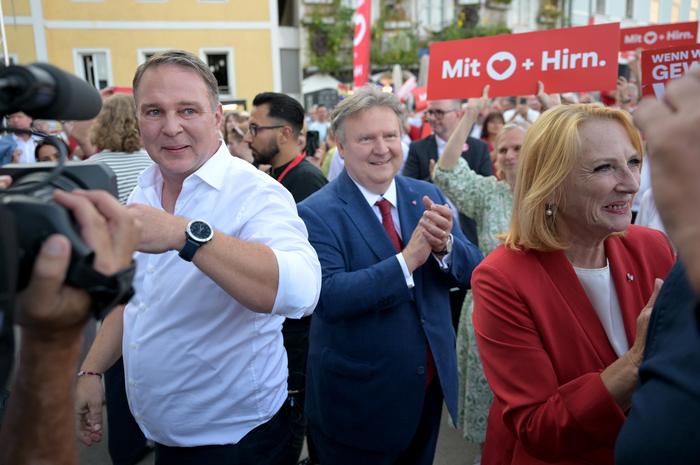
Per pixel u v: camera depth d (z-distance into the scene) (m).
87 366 1.80
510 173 2.73
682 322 0.87
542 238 1.41
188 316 1.57
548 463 1.40
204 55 18.50
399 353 1.97
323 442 2.12
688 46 2.88
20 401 0.75
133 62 17.73
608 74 3.14
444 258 2.04
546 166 1.39
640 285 1.48
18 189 0.77
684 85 0.64
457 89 3.50
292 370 2.97
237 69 18.75
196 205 1.60
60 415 0.76
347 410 2.01
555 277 1.42
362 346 1.96
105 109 3.11
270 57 18.91
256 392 1.65
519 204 1.47
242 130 5.03
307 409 2.21
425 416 2.14
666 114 0.64
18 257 0.66
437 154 4.88
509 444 1.55
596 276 1.46
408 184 2.27
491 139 6.48
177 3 17.86
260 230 1.50
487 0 24.11
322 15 23.23
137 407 1.69
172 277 1.58
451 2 24.09
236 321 1.59
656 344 0.93
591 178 1.35
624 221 1.38
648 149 0.64
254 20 18.56
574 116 1.38
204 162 1.62
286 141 3.38
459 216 3.88
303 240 1.53
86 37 17.23
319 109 13.33
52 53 17.00
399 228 2.16
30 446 0.75
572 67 3.21
